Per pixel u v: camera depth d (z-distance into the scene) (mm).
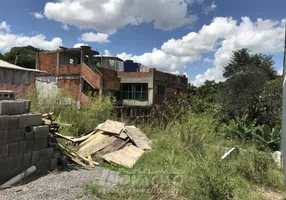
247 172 5355
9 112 4195
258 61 31141
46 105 8742
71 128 8039
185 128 8016
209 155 6137
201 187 3699
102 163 5586
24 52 35938
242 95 16266
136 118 10984
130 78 27453
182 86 32094
